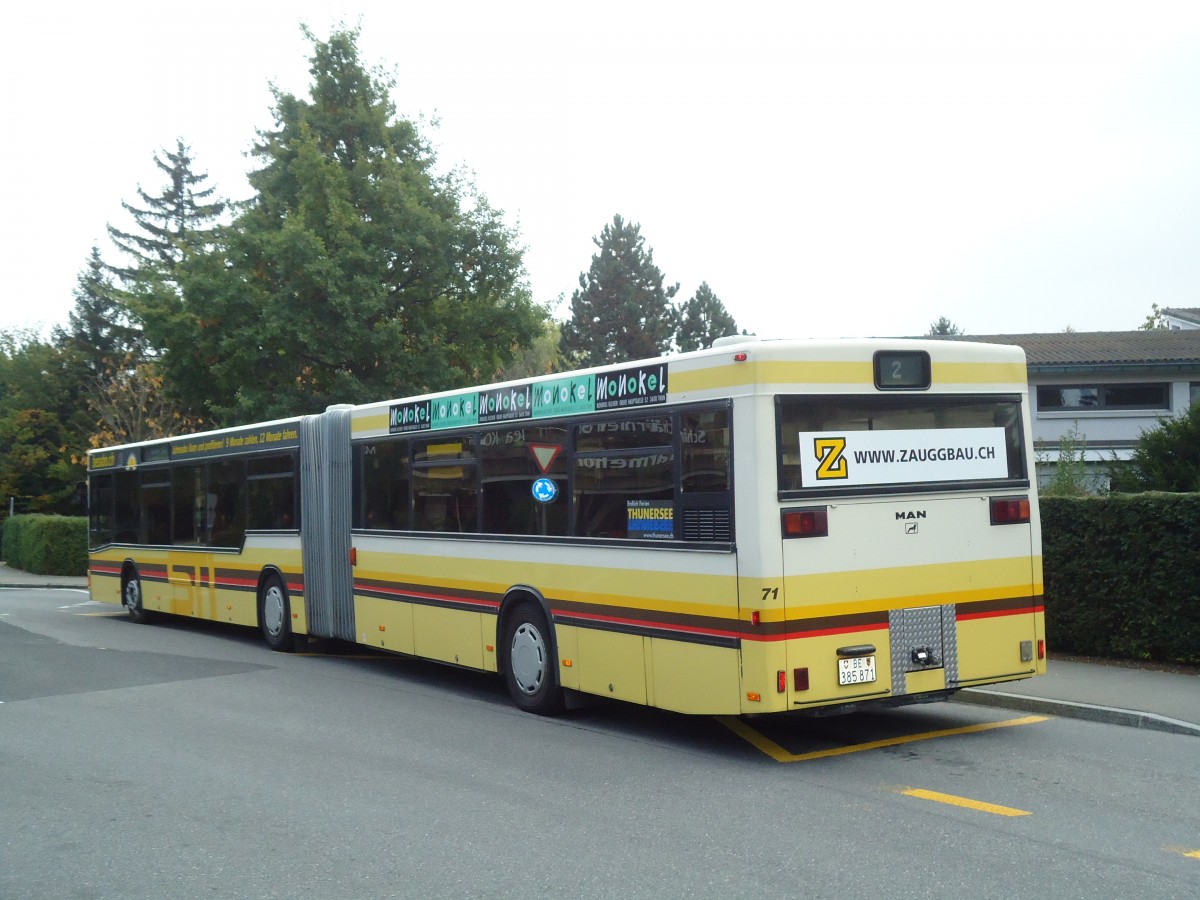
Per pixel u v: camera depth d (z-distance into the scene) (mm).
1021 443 8750
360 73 27594
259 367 26094
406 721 9914
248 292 25203
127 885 5684
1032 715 9727
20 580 32062
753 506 7648
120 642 16219
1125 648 11594
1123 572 11562
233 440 15719
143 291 26500
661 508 8461
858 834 6254
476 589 10797
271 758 8484
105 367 51875
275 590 14742
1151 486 17000
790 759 8203
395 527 12180
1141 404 30453
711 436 8023
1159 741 8641
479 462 10797
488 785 7555
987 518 8516
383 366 26281
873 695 7930
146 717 10281
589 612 9250
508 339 28109
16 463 45938
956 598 8336
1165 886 5344
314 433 13773
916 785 7363
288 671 13102
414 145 28234
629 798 7156
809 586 7715
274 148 27422
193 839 6445
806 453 7805
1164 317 42969
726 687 7848
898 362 8195
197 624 18906
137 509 18656
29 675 12961
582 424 9352
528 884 5535
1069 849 5934
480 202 27484
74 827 6742
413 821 6707
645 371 8656
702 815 6715
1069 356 30438
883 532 8039
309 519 13867
